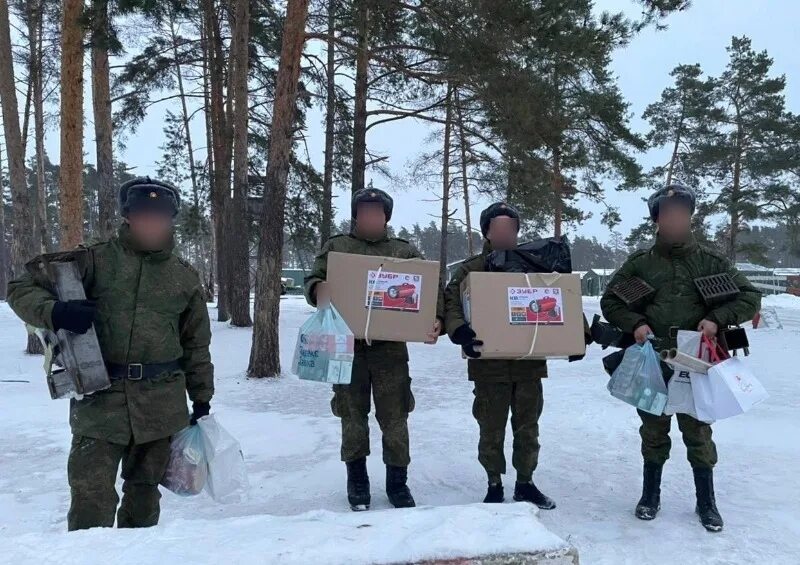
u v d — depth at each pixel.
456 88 13.35
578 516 4.02
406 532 2.12
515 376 4.10
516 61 11.44
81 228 11.16
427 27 11.55
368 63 15.05
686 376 3.75
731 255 38.31
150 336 3.05
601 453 5.51
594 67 13.12
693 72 39.03
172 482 3.19
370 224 4.23
